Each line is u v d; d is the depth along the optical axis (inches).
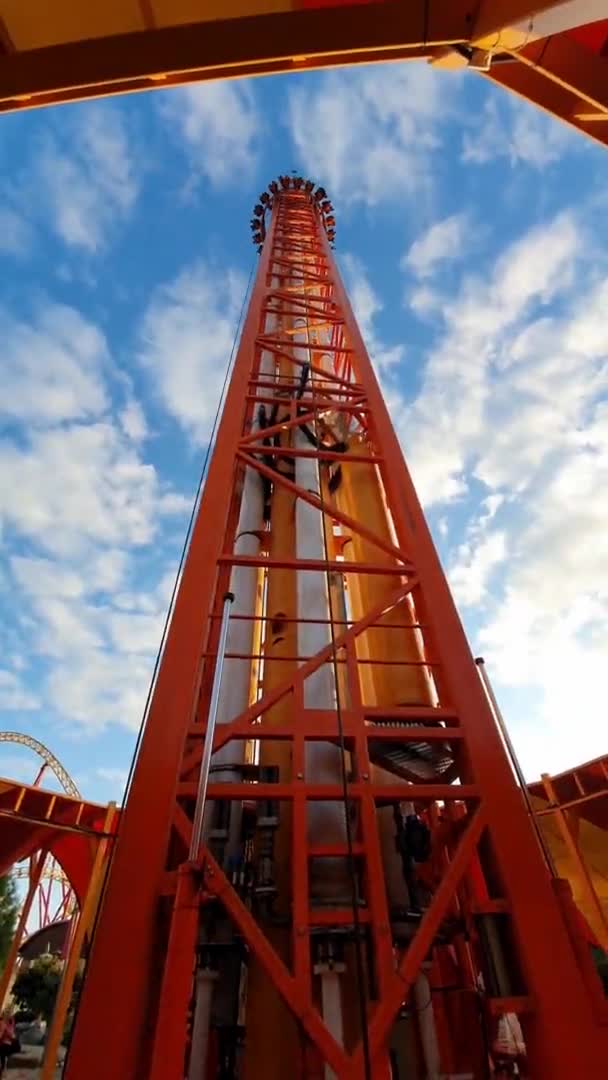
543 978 164.1
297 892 176.7
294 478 407.8
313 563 284.2
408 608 303.1
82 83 211.5
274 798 197.5
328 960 179.6
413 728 224.2
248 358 450.9
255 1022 192.4
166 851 177.8
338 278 676.1
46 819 594.9
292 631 326.0
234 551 349.7
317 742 243.3
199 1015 182.7
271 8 220.1
